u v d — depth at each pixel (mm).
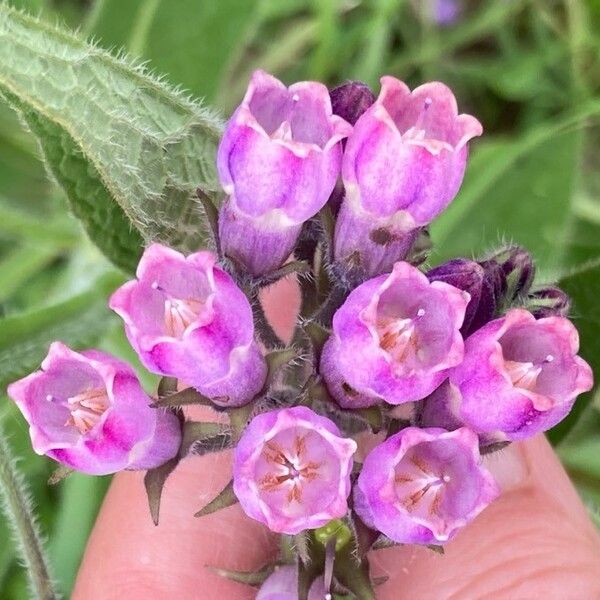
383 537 52
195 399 49
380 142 47
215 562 72
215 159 65
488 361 45
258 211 49
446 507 45
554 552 68
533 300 57
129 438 47
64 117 59
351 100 53
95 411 47
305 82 47
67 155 65
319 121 48
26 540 69
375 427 49
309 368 53
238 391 49
